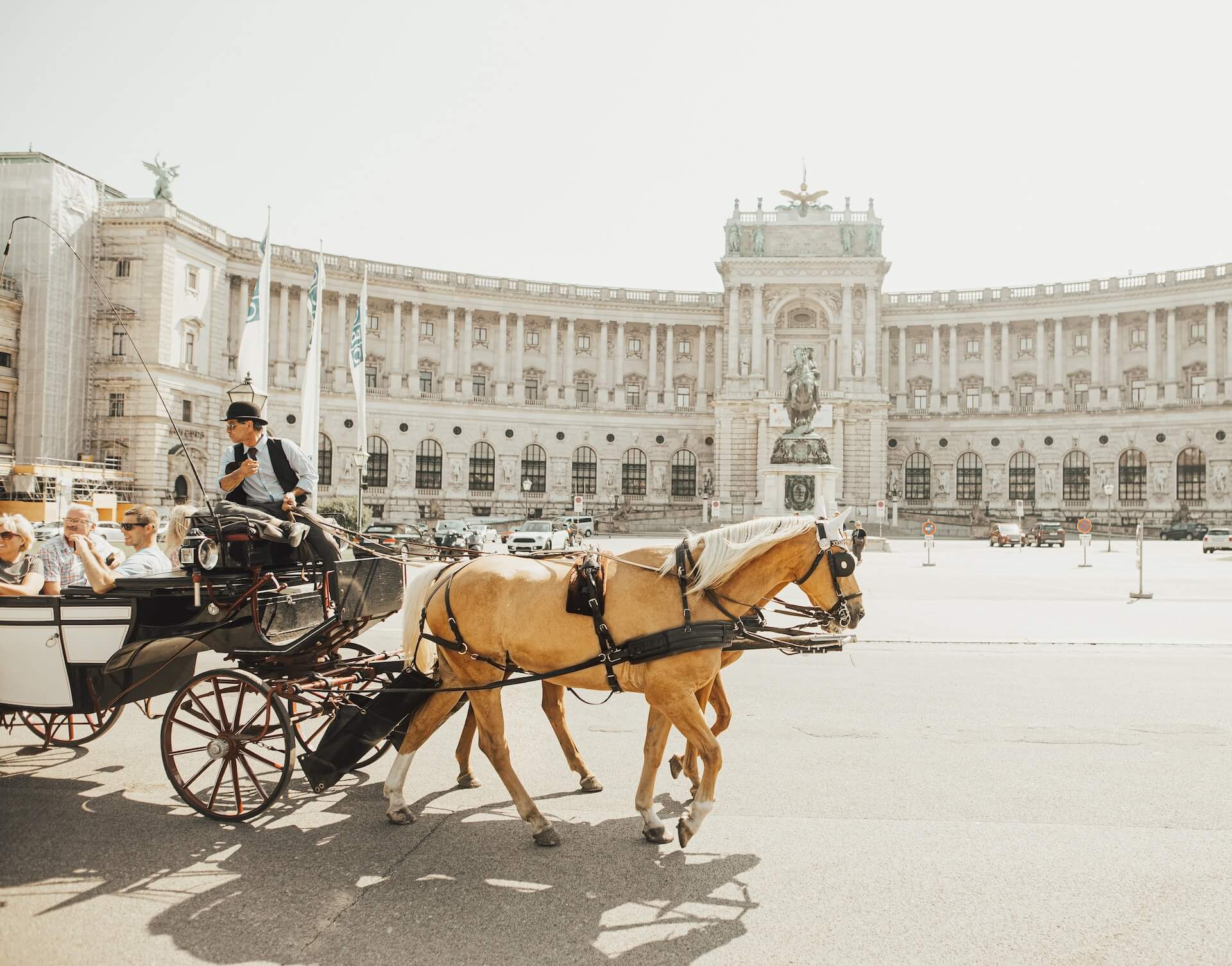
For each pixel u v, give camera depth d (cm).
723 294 10169
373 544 996
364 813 853
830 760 1033
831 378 9675
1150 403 9225
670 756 1053
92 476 6312
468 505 9488
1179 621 2262
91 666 877
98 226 7112
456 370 9594
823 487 5191
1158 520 9038
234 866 716
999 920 629
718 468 9406
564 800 897
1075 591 3066
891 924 622
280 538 845
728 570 775
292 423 8606
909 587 3253
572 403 9944
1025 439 9662
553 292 9906
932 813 852
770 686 1450
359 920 620
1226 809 866
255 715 821
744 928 614
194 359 7575
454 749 1095
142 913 630
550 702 926
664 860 735
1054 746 1092
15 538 991
